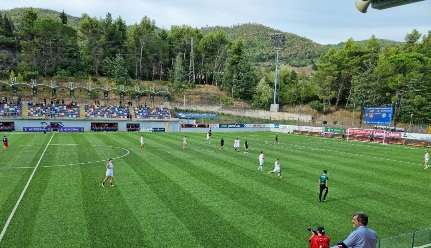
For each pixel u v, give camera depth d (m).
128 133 70.56
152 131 79.06
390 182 30.83
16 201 21.78
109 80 119.19
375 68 109.06
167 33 153.00
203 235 17.39
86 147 46.84
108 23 131.38
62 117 76.00
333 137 75.00
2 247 15.43
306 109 125.19
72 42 120.62
